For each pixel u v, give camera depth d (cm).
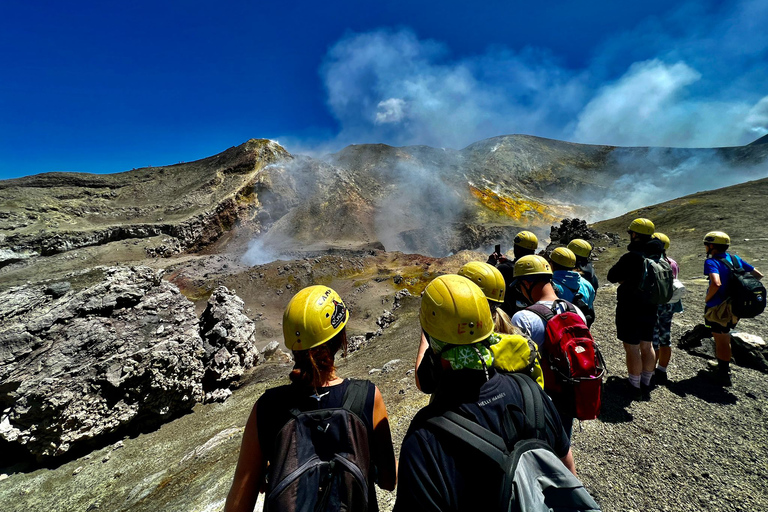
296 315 187
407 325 2044
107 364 1354
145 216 10969
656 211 3581
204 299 5684
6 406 1243
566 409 269
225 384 1783
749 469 379
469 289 178
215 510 594
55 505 1048
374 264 7094
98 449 1309
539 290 321
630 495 364
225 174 13625
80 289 1612
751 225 2339
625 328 500
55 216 9612
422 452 147
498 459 137
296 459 158
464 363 166
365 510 158
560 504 131
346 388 186
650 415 479
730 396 508
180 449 1215
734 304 512
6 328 1309
